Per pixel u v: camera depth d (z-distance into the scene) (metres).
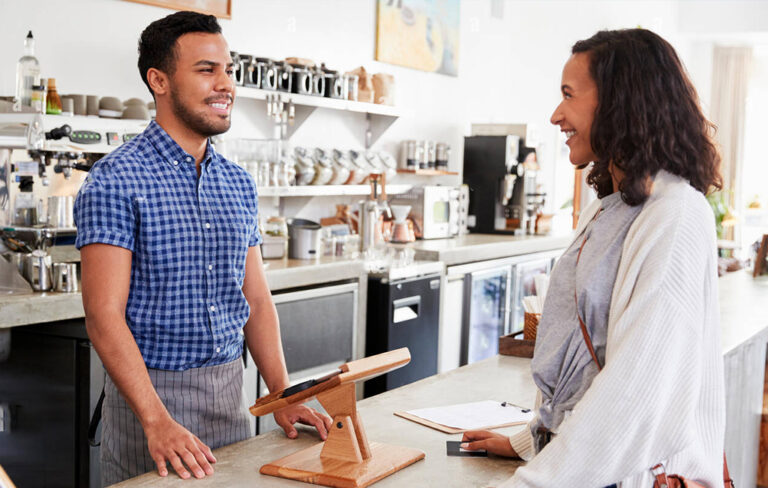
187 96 1.91
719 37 10.03
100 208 1.83
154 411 1.75
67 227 3.40
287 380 2.12
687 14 9.87
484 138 6.38
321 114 5.34
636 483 1.33
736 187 10.61
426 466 1.68
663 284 1.28
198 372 1.97
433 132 6.51
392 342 4.58
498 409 2.10
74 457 3.18
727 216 9.31
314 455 1.70
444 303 5.16
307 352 4.08
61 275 3.14
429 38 6.31
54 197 3.38
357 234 5.27
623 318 1.30
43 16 3.72
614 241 1.42
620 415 1.26
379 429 1.93
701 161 1.38
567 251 1.57
